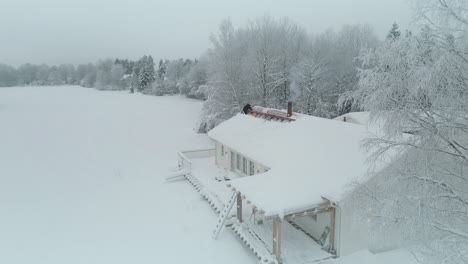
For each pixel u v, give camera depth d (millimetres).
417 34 8125
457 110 8000
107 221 15711
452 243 8398
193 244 13289
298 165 13789
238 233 13492
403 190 9297
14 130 39938
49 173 23766
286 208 10883
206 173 21016
